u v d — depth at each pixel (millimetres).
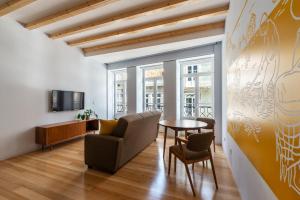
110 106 6391
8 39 3184
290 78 846
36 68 3705
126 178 2373
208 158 2184
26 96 3498
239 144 1977
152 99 5836
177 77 4957
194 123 3115
